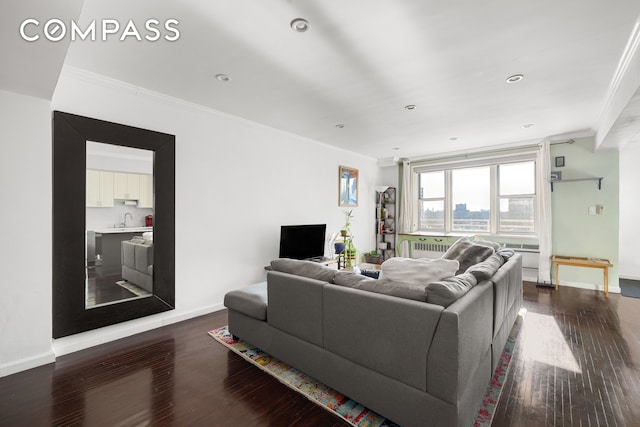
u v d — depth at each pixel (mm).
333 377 1809
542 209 4637
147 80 2650
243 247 3750
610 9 1699
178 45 2088
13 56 1590
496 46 2094
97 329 2596
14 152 2098
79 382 1979
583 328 2904
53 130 2336
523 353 2389
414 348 1458
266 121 3834
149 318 2914
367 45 2084
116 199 2684
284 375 2070
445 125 4000
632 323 3027
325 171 5098
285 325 2119
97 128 2545
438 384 1379
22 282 2135
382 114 3543
